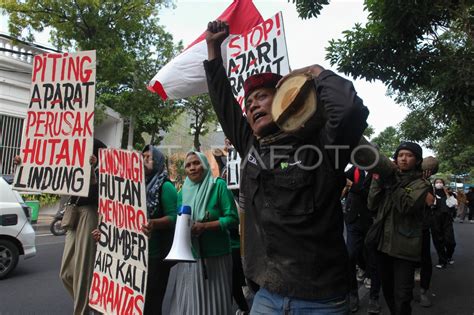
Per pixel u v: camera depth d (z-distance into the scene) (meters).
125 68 15.37
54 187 3.79
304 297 1.87
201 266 3.34
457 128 8.68
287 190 1.89
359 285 6.17
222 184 3.60
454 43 6.82
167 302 5.16
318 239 1.88
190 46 4.71
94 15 14.57
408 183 3.53
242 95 3.84
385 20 5.81
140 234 3.28
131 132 17.59
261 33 3.70
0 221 6.23
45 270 6.89
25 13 14.07
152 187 3.60
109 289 3.51
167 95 4.78
